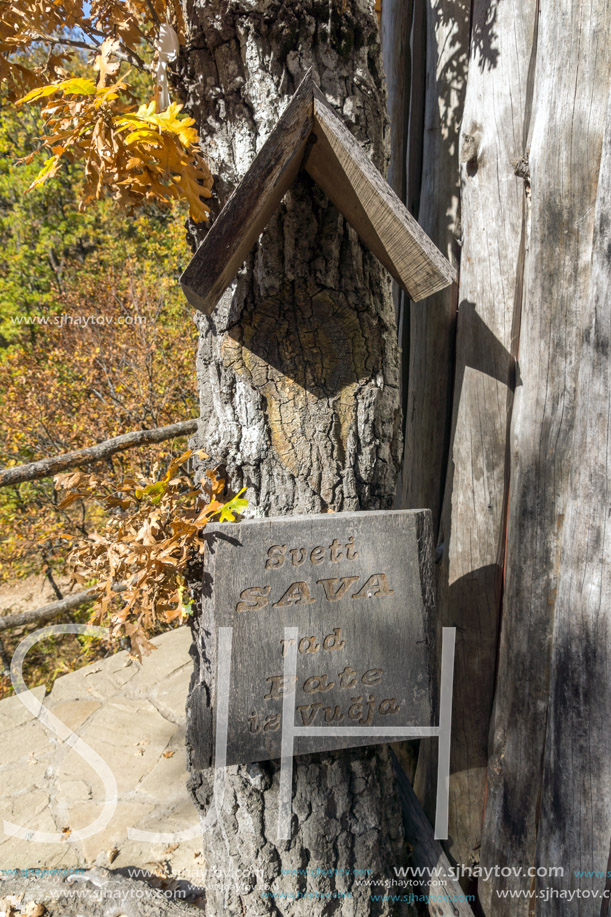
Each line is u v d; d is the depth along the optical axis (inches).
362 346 55.5
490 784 70.1
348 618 52.8
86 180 45.9
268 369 54.0
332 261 52.8
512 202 66.7
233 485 56.9
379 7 90.5
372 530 52.1
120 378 232.2
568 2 56.7
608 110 53.6
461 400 73.9
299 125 39.9
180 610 50.1
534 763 64.3
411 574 53.6
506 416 69.9
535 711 64.1
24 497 232.8
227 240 40.3
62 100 42.6
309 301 53.2
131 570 49.6
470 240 71.3
